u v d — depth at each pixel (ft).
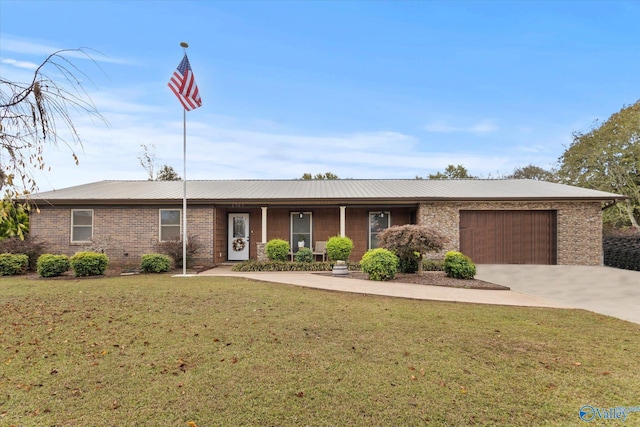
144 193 49.70
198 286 29.35
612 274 38.09
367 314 20.52
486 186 55.11
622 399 10.65
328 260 47.03
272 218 52.31
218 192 50.83
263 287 29.09
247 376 12.09
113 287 28.58
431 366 13.01
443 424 9.30
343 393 10.92
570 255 46.47
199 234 47.19
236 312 20.57
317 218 52.26
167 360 13.50
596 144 83.56
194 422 9.34
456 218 47.21
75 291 26.68
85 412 9.84
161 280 33.12
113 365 13.03
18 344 15.23
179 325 17.94
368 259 34.09
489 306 23.20
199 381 11.71
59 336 16.26
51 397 10.68
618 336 16.76
